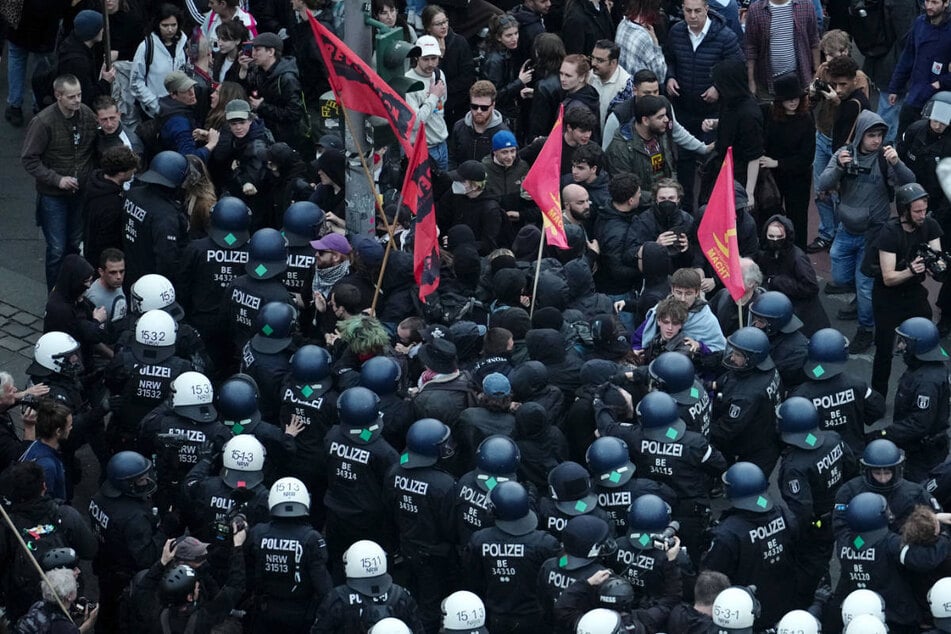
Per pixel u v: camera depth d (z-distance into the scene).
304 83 52.31
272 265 38.19
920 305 42.25
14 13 55.31
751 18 53.56
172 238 40.28
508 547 30.78
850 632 28.62
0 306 48.28
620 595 29.00
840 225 46.41
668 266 40.06
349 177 41.69
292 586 30.94
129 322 37.06
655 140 46.25
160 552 32.22
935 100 46.62
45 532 31.44
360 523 33.56
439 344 34.75
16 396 34.69
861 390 35.66
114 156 41.28
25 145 45.16
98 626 33.41
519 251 41.38
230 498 31.91
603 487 32.28
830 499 34.06
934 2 50.84
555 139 39.53
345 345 36.94
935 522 30.69
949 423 41.94
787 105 47.19
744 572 31.86
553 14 58.19
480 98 47.00
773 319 37.16
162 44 51.09
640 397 35.38
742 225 42.81
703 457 33.16
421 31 56.75
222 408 34.00
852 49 66.00
